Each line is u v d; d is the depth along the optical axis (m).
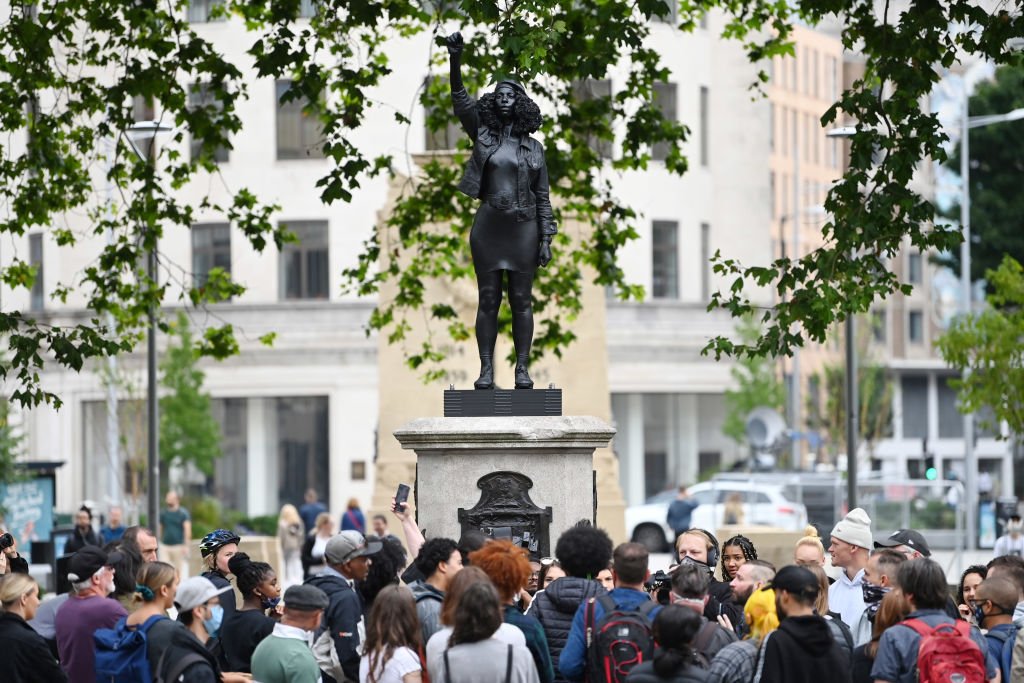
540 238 20.52
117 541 21.34
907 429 107.75
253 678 15.18
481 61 30.22
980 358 48.69
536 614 16.27
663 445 83.25
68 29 31.27
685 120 81.00
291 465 78.25
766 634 15.30
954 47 26.45
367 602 17.55
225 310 77.56
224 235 77.56
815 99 111.69
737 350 26.80
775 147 105.50
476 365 49.44
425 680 15.69
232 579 23.56
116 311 32.97
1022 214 82.75
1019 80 82.81
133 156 32.69
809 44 110.75
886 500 56.78
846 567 18.94
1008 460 108.94
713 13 82.31
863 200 26.67
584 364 49.28
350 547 17.17
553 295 38.03
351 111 31.38
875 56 26.98
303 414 78.31
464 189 20.36
